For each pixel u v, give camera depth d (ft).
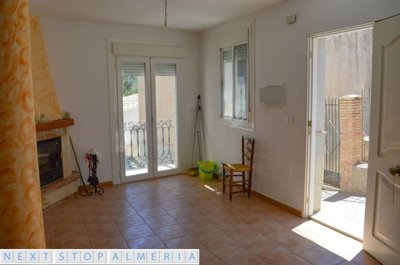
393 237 8.36
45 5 12.61
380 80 8.56
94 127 16.28
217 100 17.66
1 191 2.88
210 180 17.81
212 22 16.15
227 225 11.69
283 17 12.58
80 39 15.52
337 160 16.48
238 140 16.10
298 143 12.30
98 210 13.42
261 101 14.03
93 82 16.03
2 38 2.75
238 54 15.90
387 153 8.45
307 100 11.77
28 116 2.94
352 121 15.06
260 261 9.16
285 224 11.71
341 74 19.29
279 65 12.97
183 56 18.51
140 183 17.44
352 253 9.55
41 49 14.28
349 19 9.90
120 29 16.44
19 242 2.97
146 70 17.43
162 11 13.85
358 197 14.66
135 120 17.57
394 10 8.63
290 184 12.83
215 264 9.02
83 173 16.20
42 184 13.87
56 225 11.91
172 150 19.07
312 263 9.02
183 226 11.68
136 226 11.74
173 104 18.75
